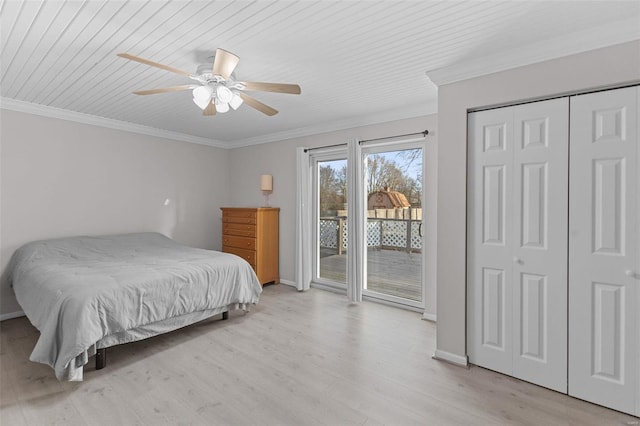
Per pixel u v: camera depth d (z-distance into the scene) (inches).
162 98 129.8
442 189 101.7
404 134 145.9
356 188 158.6
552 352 86.0
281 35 80.5
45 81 112.1
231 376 92.7
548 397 83.2
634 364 75.9
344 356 105.0
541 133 86.5
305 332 124.3
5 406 78.3
